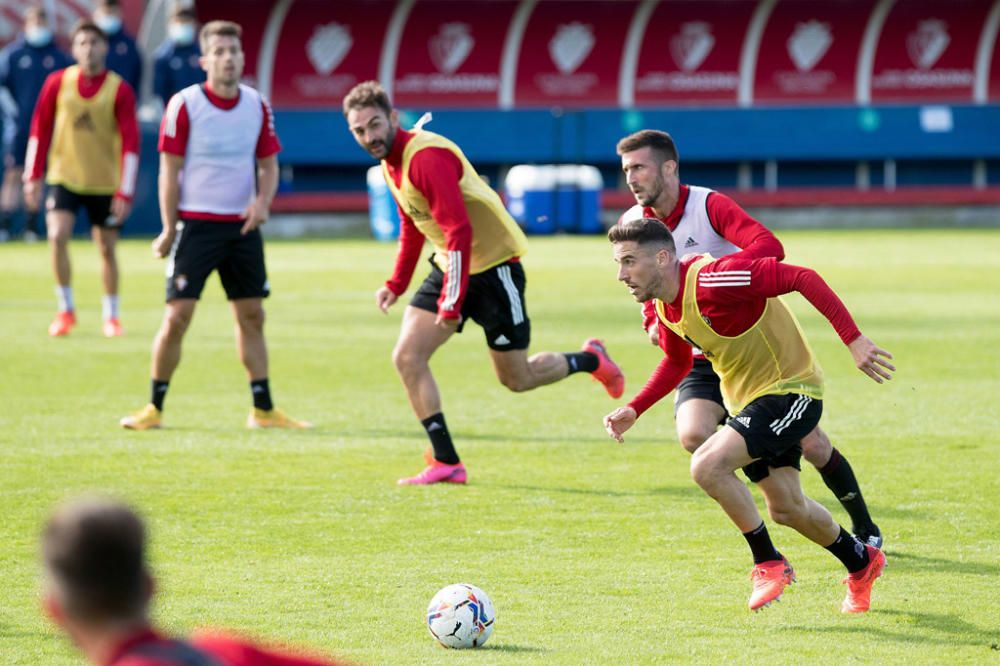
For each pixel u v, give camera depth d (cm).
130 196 4950
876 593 2106
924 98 13600
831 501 2731
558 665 1758
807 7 13338
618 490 2836
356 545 2405
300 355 4856
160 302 6494
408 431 3531
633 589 2130
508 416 3725
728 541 2428
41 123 5050
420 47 13288
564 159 12275
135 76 8438
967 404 3784
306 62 13175
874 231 11881
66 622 790
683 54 13462
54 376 4384
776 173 13038
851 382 4200
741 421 1980
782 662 1775
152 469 3047
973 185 13112
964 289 6819
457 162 2872
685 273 1994
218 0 12850
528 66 13412
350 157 12169
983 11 13375
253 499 2761
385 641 1864
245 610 2012
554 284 7288
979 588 2125
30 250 9419
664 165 2377
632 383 4234
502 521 2578
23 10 10944
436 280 2930
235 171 3444
